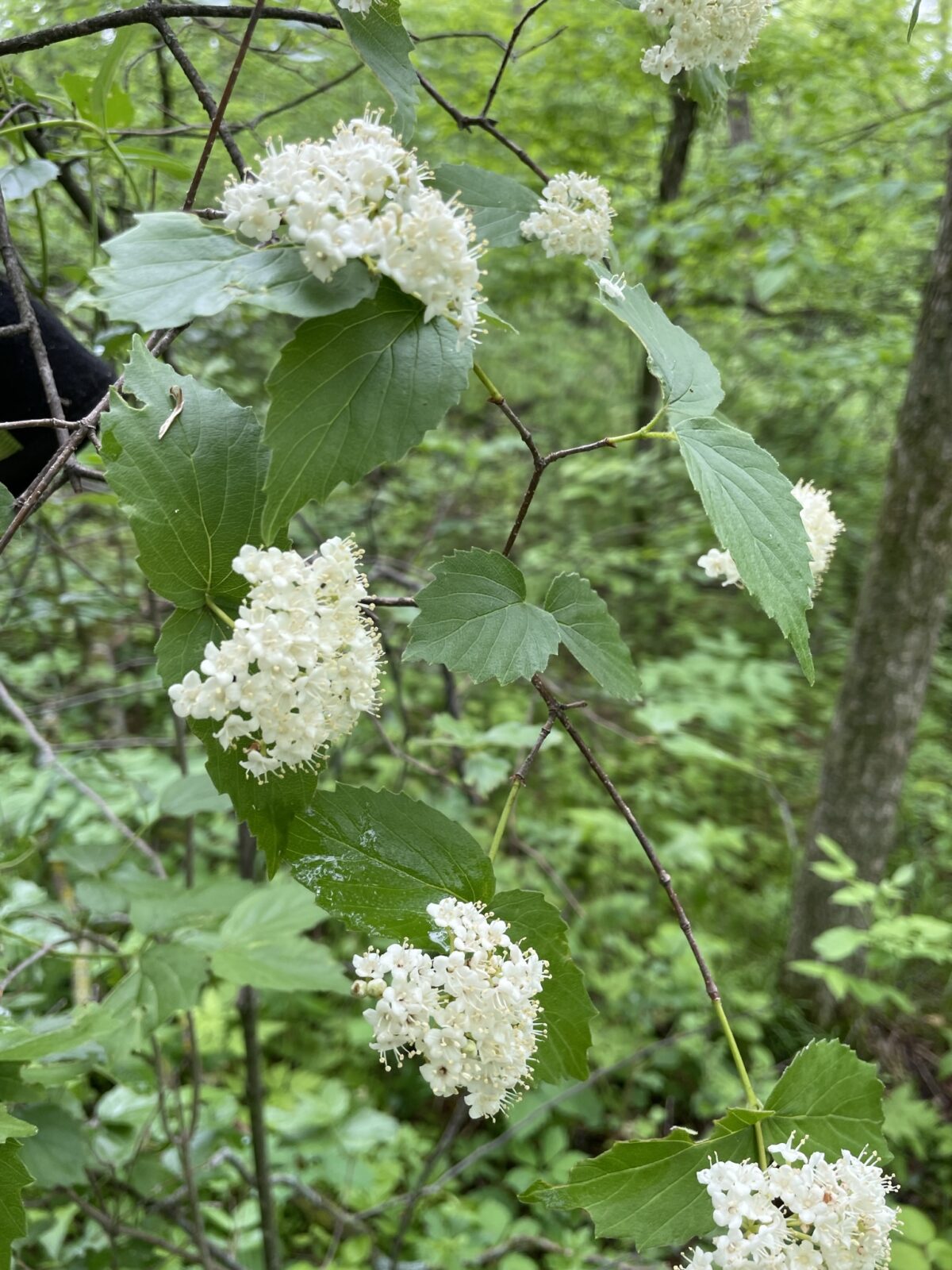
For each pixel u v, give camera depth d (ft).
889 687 13.19
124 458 3.31
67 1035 4.11
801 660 3.90
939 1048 14.08
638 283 5.35
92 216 6.23
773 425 25.21
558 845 15.11
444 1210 10.25
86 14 7.05
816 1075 3.71
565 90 16.61
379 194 2.98
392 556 18.16
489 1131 11.76
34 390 4.78
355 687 3.32
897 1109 11.72
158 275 3.02
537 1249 10.53
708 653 22.30
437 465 22.62
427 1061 3.21
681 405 4.25
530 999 3.36
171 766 11.47
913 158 18.52
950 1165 11.93
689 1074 12.70
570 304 27.89
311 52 7.09
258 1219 9.26
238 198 3.03
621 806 4.06
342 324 3.14
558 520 23.68
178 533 3.37
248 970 5.75
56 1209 8.29
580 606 4.35
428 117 12.01
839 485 24.44
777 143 16.20
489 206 5.23
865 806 13.60
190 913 5.88
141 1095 7.77
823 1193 3.18
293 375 3.08
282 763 3.35
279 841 3.60
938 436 12.22
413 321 3.20
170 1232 8.58
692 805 17.67
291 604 3.16
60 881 8.97
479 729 14.42
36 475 5.01
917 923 11.20
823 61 15.52
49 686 13.41
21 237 8.40
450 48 12.71
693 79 5.51
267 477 3.05
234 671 3.08
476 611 4.02
